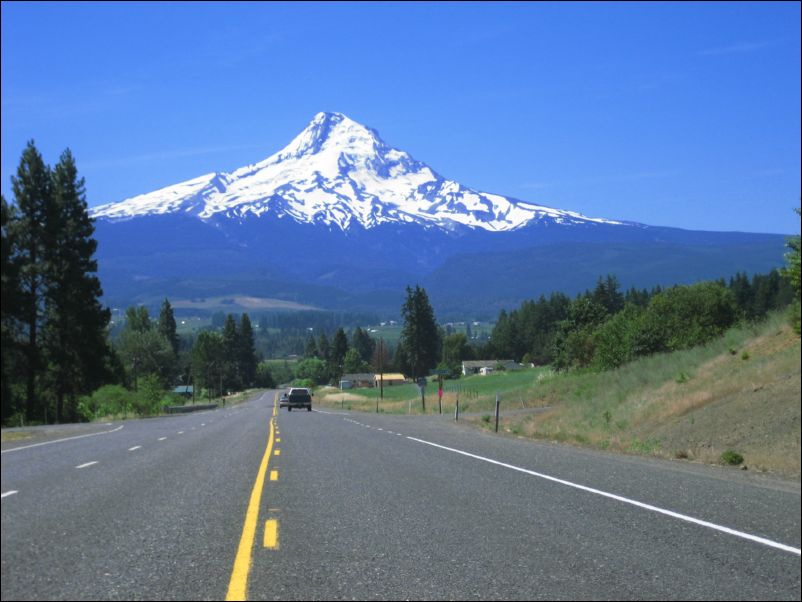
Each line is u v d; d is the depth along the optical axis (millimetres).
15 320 61250
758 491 13078
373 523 9641
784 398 23938
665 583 6848
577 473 15539
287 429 33125
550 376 67875
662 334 54656
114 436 29703
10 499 11656
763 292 141500
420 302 176875
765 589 6699
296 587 6613
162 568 7297
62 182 68125
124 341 140875
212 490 12633
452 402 70812
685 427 25531
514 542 8539
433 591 6512
